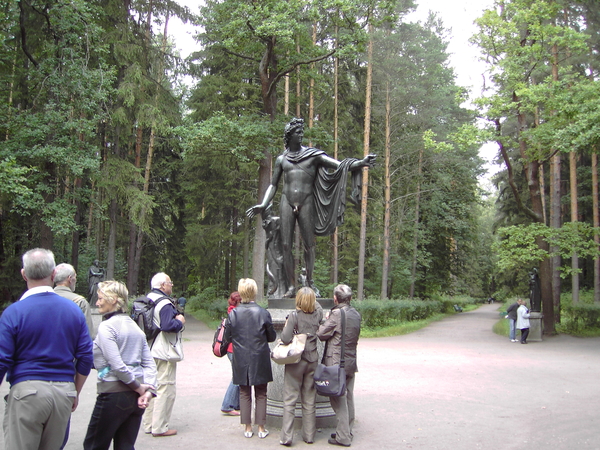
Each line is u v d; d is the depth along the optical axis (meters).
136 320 5.82
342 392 5.20
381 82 26.39
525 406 7.40
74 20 17.03
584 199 28.27
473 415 6.84
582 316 20.95
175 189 29.06
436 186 30.83
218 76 25.53
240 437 5.72
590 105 15.66
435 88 27.86
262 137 18.27
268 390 6.30
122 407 3.94
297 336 5.37
